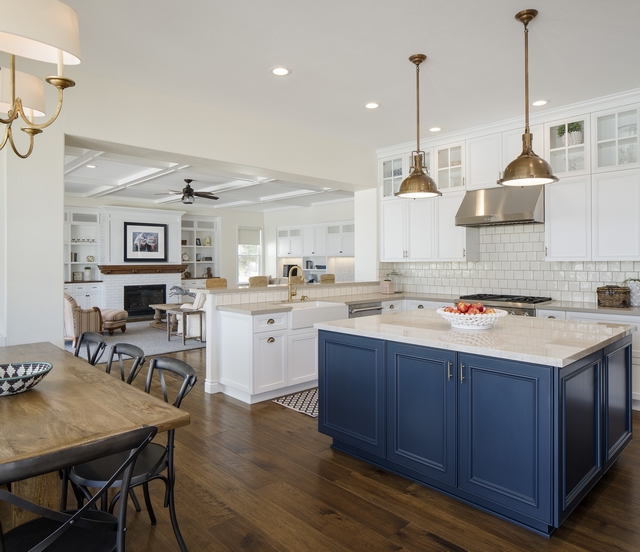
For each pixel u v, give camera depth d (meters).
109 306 9.85
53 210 3.32
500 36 2.94
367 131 5.12
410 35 2.94
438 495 2.51
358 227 6.27
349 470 2.81
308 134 5.11
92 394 1.90
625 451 3.05
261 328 4.10
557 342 2.39
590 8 2.62
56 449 1.35
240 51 3.16
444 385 2.46
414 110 4.40
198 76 3.57
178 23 2.79
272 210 12.15
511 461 2.20
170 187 8.95
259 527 2.20
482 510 2.35
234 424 3.60
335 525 2.22
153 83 3.71
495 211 4.69
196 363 5.71
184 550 1.93
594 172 4.22
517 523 2.21
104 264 9.89
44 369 2.00
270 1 2.56
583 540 2.07
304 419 3.71
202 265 11.91
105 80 3.59
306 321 4.44
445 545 2.05
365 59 3.28
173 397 4.29
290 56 3.24
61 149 3.36
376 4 2.59
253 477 2.72
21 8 1.37
